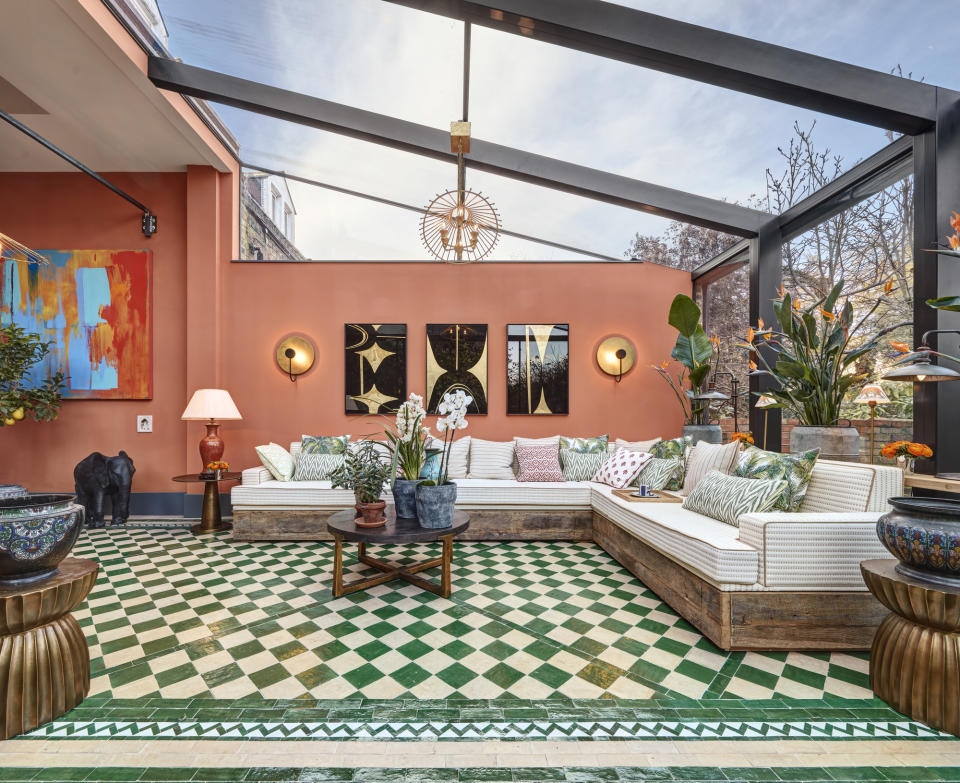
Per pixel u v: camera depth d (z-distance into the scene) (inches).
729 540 87.2
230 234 193.8
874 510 88.7
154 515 187.8
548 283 198.7
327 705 66.6
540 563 132.4
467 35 120.5
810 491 104.0
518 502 155.5
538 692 70.0
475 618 96.2
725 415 186.5
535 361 197.0
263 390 193.8
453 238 136.9
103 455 175.6
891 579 63.9
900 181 112.1
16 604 59.5
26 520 61.4
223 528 166.7
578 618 96.2
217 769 54.0
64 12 110.2
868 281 122.5
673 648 83.5
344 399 194.9
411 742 58.8
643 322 198.5
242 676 74.2
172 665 77.5
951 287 93.3
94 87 139.6
